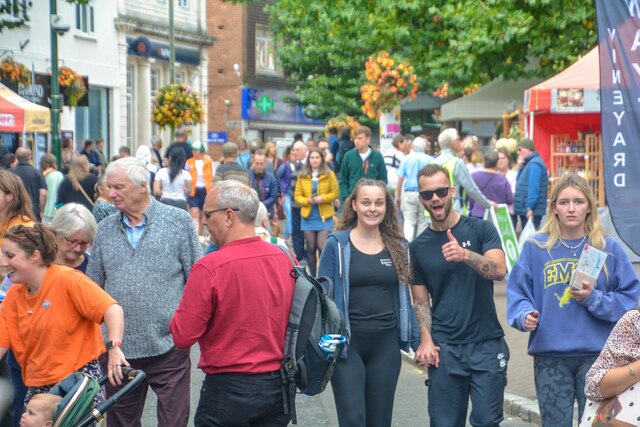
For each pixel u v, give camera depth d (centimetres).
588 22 2217
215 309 551
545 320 628
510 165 1941
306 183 1599
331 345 566
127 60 4081
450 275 658
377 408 654
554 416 627
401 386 1015
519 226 1780
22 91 2886
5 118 2170
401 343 666
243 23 5684
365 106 2611
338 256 654
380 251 658
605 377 491
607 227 1527
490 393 651
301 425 872
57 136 2512
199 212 2100
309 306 568
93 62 3753
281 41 5909
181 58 4516
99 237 684
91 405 527
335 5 3047
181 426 680
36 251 595
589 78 1641
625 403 487
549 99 1628
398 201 1711
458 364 659
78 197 1539
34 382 603
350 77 4938
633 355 487
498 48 2255
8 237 595
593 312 613
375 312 652
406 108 4588
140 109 4225
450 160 1444
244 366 550
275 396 558
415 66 2633
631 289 621
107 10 3844
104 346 619
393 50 2759
